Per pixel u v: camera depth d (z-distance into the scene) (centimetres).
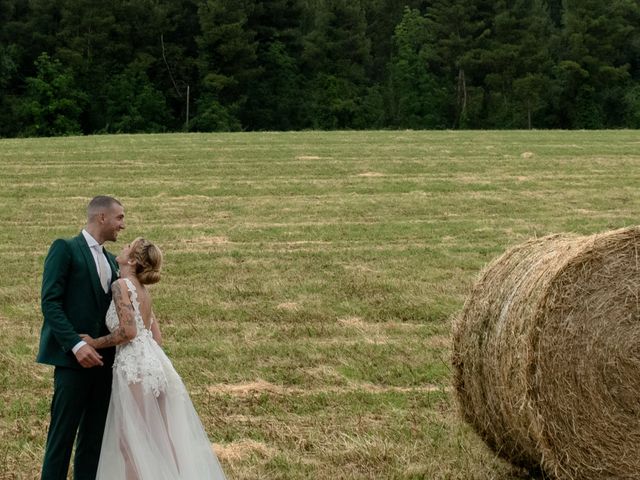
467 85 7188
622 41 6975
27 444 714
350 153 2920
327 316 1138
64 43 6831
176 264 1452
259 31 6981
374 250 1552
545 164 2656
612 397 629
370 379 894
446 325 1095
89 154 2889
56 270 609
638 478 632
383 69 7819
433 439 731
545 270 641
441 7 7250
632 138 3462
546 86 6856
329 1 7138
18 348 998
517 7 7106
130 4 6838
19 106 6475
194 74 6969
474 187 2245
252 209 1977
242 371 915
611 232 637
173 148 3075
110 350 625
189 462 600
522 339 627
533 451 645
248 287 1294
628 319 632
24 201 2072
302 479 654
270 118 6844
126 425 593
